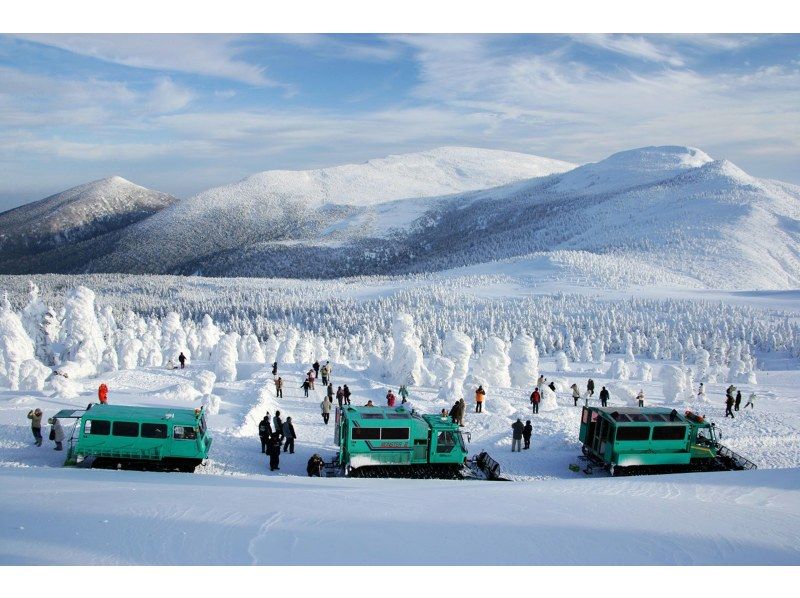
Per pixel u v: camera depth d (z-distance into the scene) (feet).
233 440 87.61
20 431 79.87
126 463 70.33
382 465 76.64
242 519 41.11
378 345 321.73
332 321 588.50
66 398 103.71
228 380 157.28
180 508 43.55
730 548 37.81
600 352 349.00
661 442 81.66
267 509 44.34
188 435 71.26
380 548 36.17
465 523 42.04
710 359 349.61
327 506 46.26
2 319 130.21
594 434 86.12
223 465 75.72
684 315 520.83
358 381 150.20
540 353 418.72
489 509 46.62
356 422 76.33
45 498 45.57
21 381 113.80
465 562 34.40
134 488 52.16
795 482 60.49
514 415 113.80
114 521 39.50
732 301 630.74
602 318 510.17
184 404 104.27
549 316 540.93
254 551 34.78
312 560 33.76
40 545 34.63
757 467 87.81
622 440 81.05
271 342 232.53
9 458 70.18
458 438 78.43
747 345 381.81
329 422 104.37
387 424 76.59
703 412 129.90
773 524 43.52
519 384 165.37
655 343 382.22
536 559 35.24
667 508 47.93
